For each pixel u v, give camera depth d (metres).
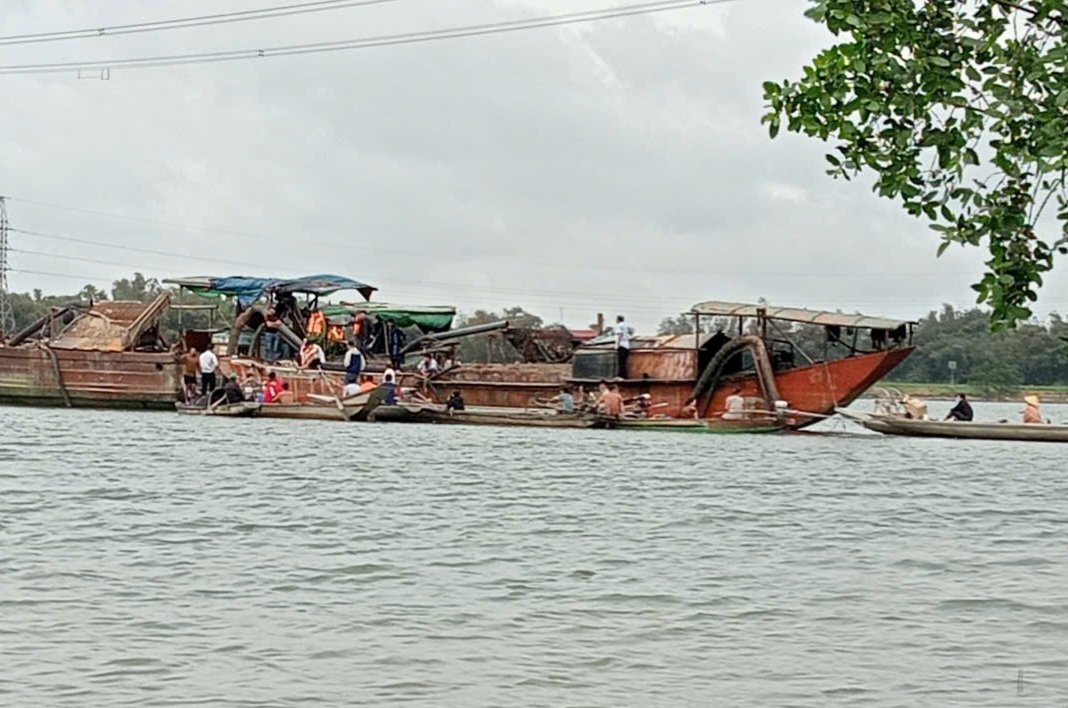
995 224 14.29
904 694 19.70
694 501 41.59
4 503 37.28
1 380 86.88
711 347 77.44
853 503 42.00
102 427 69.38
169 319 120.50
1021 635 23.34
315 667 20.41
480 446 62.12
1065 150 13.69
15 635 21.86
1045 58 13.76
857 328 74.75
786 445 66.19
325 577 27.33
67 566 27.80
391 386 76.38
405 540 32.41
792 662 21.36
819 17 14.39
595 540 33.03
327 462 52.12
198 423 73.69
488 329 86.69
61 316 89.81
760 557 30.95
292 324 88.19
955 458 60.16
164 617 23.36
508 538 33.06
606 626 23.52
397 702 18.75
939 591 27.08
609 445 64.25
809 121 14.80
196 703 18.48
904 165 14.54
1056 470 54.50
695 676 20.44
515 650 21.69
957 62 14.23
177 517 35.22
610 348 77.81
